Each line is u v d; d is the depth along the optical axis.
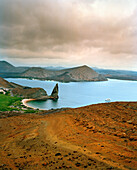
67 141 12.45
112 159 8.36
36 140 13.85
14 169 8.33
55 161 8.94
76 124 17.09
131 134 11.77
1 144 13.60
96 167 7.60
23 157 10.14
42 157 9.80
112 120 16.20
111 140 11.33
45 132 16.09
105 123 15.58
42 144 12.57
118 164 7.68
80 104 106.56
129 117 16.34
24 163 9.10
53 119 21.62
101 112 20.34
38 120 22.94
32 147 12.09
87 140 12.05
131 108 19.98
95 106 25.55
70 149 10.70
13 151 11.61
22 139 14.58
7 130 18.80
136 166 7.25
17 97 115.81
